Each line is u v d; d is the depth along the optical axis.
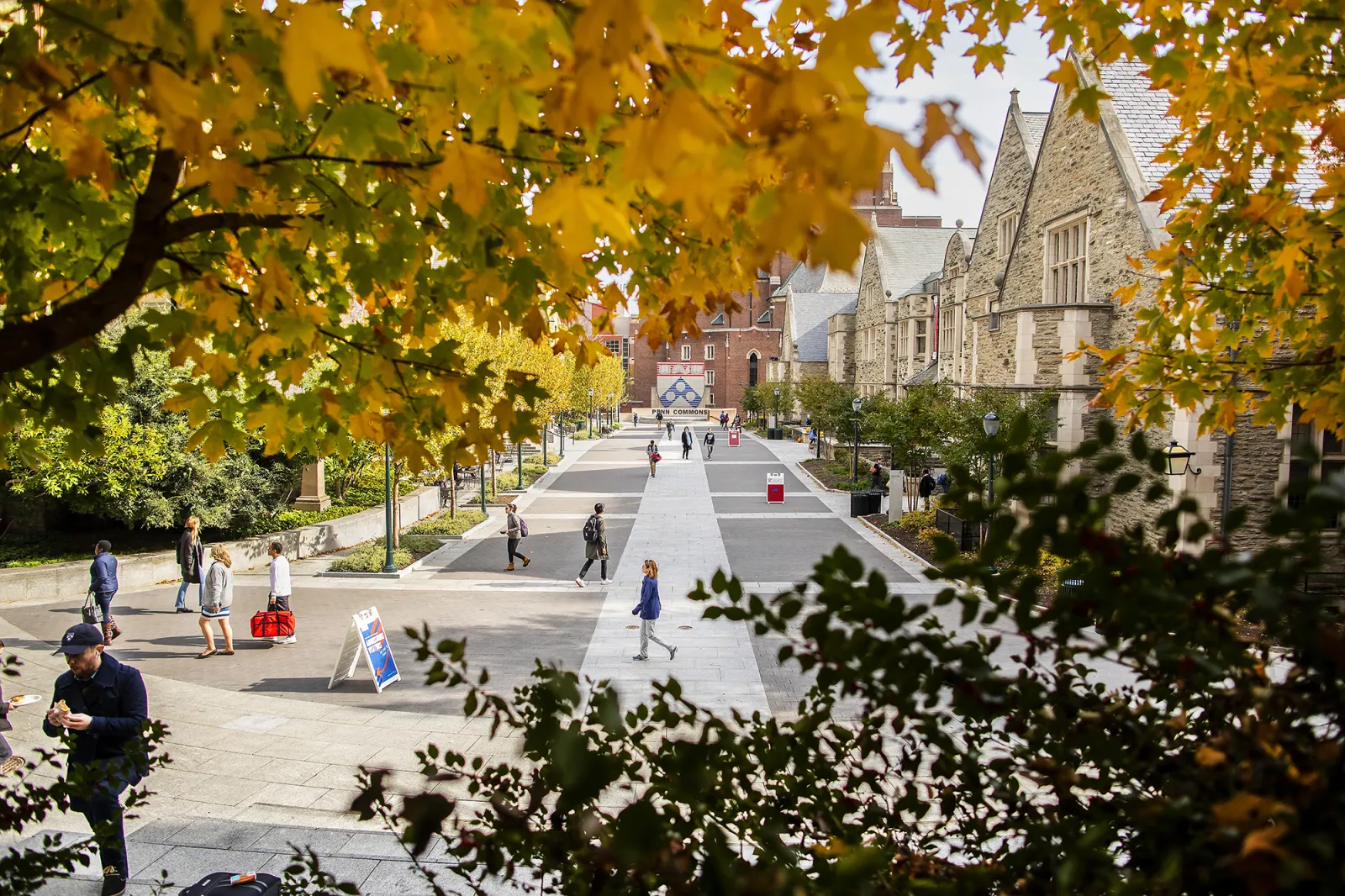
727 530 24.80
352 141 2.01
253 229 3.02
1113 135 17.14
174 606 15.97
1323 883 1.22
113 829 3.61
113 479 17.02
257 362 3.39
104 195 3.20
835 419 36.25
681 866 1.76
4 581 15.73
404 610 15.67
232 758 8.82
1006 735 2.33
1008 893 1.78
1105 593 1.61
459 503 31.05
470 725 9.84
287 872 2.80
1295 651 1.57
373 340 3.22
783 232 1.21
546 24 1.56
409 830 2.19
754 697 10.83
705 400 100.06
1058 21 2.91
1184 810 1.50
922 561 19.38
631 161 1.33
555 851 2.08
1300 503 1.47
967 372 30.91
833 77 1.28
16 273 3.05
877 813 2.15
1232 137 3.65
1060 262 19.58
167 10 1.74
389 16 2.05
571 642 13.42
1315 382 3.95
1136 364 4.53
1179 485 14.38
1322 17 3.02
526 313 2.96
